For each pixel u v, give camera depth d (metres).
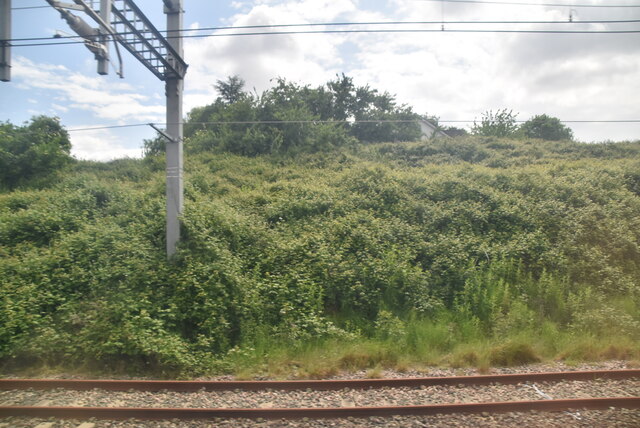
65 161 20.27
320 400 6.19
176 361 7.42
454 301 10.02
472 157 23.62
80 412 5.71
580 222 12.47
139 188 16.58
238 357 7.95
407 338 8.78
